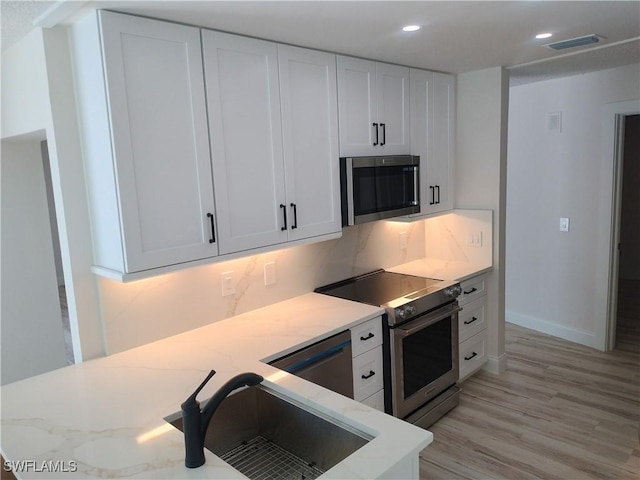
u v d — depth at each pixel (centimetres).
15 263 280
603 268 411
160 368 203
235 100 221
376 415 155
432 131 349
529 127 454
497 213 366
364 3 191
